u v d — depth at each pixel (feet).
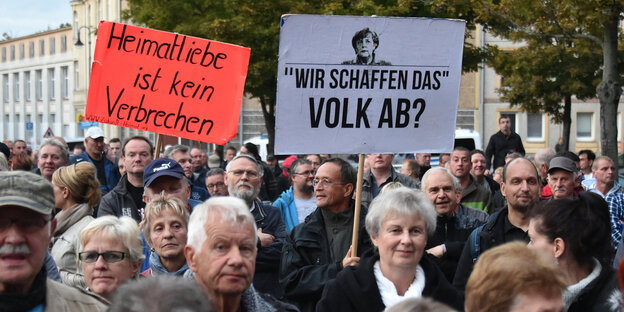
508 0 54.54
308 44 20.18
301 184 27.53
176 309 8.10
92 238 16.11
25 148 63.16
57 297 11.27
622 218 27.35
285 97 20.16
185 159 34.30
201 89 24.44
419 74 20.75
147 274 19.02
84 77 181.78
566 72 79.25
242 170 22.88
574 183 24.18
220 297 12.56
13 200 10.36
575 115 126.93
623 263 10.48
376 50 20.51
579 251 13.65
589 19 49.85
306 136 20.26
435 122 20.90
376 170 29.32
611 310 13.00
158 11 73.46
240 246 12.62
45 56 202.39
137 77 24.50
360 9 63.21
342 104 20.40
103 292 15.98
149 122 24.47
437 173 22.07
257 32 66.54
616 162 52.85
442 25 20.83
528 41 78.95
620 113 123.65
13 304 10.51
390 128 20.63
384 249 15.25
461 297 15.76
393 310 9.20
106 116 24.41
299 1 67.72
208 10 73.15
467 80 126.41
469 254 19.04
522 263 10.77
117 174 39.50
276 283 21.63
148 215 18.03
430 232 15.57
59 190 20.38
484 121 126.31
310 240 20.15
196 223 12.78
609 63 52.95
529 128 126.21
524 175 19.04
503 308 10.64
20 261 10.57
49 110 203.00
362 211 20.95
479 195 31.30
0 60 224.53
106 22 24.40
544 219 13.92
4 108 224.53
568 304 13.53
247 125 132.67
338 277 15.61
